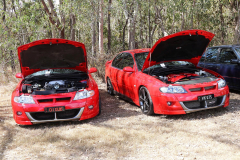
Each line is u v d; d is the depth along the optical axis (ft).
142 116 16.38
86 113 15.34
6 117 17.97
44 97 14.90
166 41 15.12
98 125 15.01
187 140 11.87
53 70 18.57
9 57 36.52
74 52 16.33
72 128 14.76
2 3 58.90
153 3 56.70
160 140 12.05
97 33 75.31
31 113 14.80
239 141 11.35
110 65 23.58
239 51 20.26
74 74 18.02
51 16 38.11
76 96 15.24
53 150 11.68
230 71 20.43
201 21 69.82
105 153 11.10
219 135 12.21
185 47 16.43
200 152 10.55
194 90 14.87
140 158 10.42
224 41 62.03
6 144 12.67
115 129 14.06
